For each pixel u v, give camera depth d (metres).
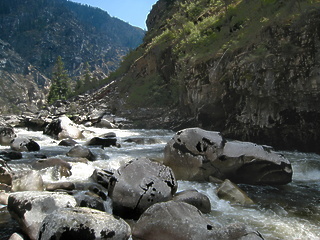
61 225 4.60
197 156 9.46
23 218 5.50
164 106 30.12
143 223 5.40
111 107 34.97
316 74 13.20
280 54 14.41
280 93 14.42
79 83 67.56
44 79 177.50
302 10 14.37
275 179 9.19
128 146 16.03
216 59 19.64
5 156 10.92
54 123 19.44
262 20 17.45
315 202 7.75
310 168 11.19
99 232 4.63
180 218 5.19
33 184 7.71
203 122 20.67
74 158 11.00
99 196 7.17
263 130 15.79
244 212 6.97
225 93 18.09
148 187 6.75
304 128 14.36
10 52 181.88
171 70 31.36
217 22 27.30
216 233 4.71
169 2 52.75
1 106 129.12
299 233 5.89
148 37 49.12
